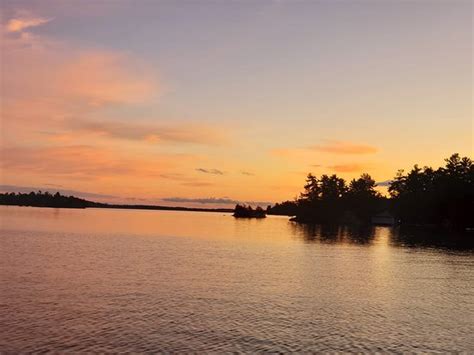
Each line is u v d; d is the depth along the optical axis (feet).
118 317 113.70
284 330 106.01
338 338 100.94
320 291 155.63
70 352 88.22
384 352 92.48
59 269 191.72
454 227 581.53
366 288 163.84
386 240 407.03
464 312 128.67
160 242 358.23
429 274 201.98
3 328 102.12
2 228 480.23
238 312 121.90
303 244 357.41
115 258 237.45
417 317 121.49
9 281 160.25
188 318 114.21
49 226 542.57
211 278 176.65
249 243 362.74
